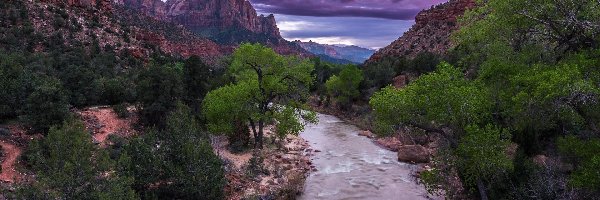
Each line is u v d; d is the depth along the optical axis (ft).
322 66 336.90
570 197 50.93
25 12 261.44
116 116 116.88
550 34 57.72
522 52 61.62
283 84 119.24
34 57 186.91
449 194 63.00
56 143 50.57
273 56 116.57
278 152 119.44
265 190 82.28
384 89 61.77
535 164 62.28
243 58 113.91
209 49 609.42
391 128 61.46
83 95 127.85
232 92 113.70
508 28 62.44
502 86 59.47
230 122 115.14
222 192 71.36
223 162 90.02
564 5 54.08
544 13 56.03
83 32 301.84
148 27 500.74
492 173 57.62
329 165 110.93
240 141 119.03
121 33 351.25
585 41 54.03
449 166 58.54
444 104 53.72
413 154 113.91
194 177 64.64
